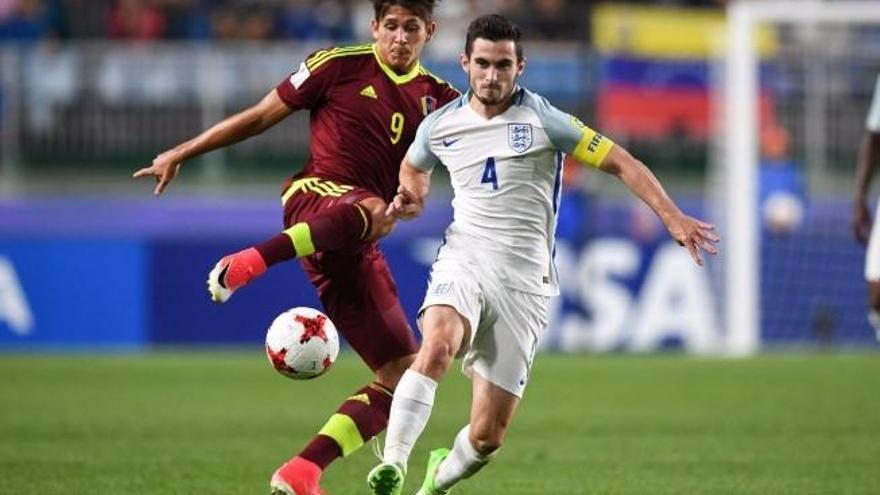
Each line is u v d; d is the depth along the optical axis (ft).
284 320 77.77
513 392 78.74
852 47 223.10
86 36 253.44
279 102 83.35
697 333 216.74
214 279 74.64
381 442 122.72
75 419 138.31
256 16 257.55
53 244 211.82
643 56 233.35
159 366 188.75
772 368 188.65
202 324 213.25
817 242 221.05
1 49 230.07
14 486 97.45
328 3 261.03
